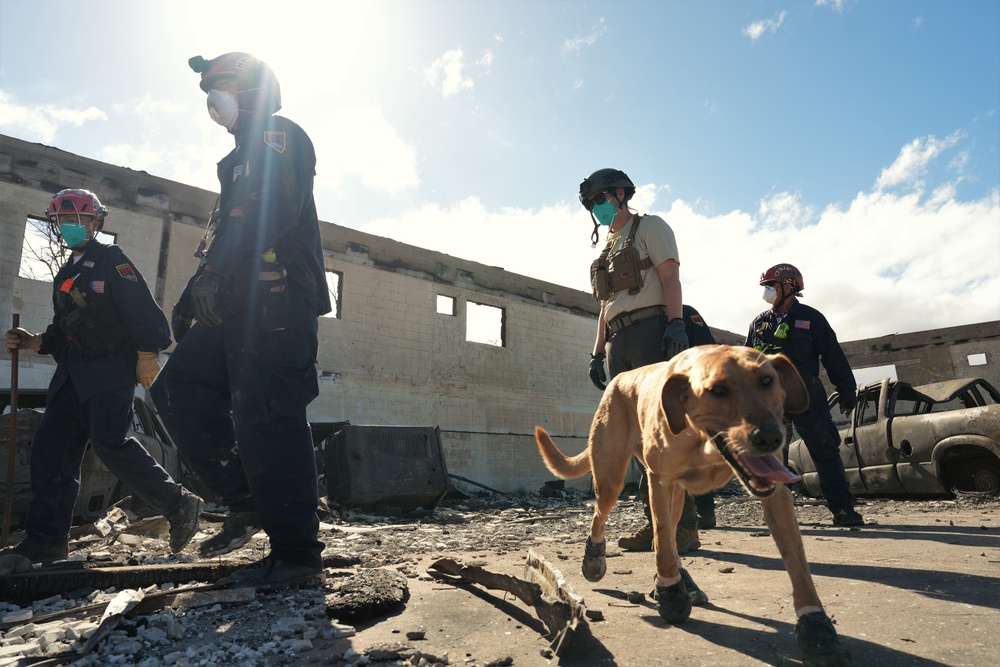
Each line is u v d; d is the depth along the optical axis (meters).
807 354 5.44
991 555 3.35
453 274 17.06
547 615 2.06
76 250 3.63
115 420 3.44
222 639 2.11
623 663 1.75
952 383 8.20
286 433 2.80
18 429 5.01
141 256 12.02
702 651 1.83
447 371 16.34
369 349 14.99
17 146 11.14
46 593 2.76
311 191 3.06
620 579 3.07
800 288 5.53
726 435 1.71
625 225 4.07
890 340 24.72
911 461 7.67
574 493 15.68
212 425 2.99
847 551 3.71
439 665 1.80
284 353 2.81
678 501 2.43
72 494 3.45
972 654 1.68
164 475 3.68
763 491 1.60
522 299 18.53
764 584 2.77
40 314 10.90
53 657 1.93
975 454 7.33
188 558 3.85
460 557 4.20
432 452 9.13
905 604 2.25
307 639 2.08
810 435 5.46
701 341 4.36
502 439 17.06
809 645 1.58
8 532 3.66
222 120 3.04
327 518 7.55
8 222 10.83
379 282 15.49
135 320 3.44
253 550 4.41
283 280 2.83
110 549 4.27
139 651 2.02
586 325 20.00
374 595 2.41
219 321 2.75
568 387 19.03
